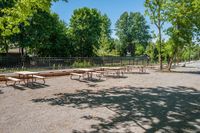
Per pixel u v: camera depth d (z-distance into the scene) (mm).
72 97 11984
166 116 8789
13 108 9539
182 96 12844
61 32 46969
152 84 17453
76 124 7617
